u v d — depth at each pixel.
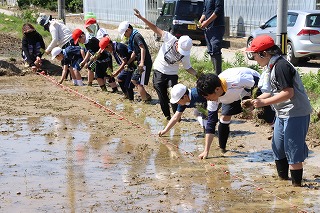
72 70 14.79
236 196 6.80
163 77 10.59
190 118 11.07
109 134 9.85
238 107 8.41
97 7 42.41
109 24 40.22
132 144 9.22
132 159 8.37
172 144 9.23
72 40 15.46
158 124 10.60
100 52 13.07
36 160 8.28
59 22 15.76
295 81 6.79
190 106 9.04
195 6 25.38
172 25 25.75
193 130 10.15
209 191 6.98
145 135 9.80
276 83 6.76
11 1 55.41
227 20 28.05
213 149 8.92
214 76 7.73
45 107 12.13
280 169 7.37
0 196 6.77
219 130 8.63
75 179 7.41
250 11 27.31
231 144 9.17
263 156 8.52
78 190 6.98
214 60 12.08
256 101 6.75
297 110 6.86
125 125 10.55
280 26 11.54
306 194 6.86
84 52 14.55
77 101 12.84
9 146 9.05
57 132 9.98
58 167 7.94
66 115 11.39
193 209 6.36
